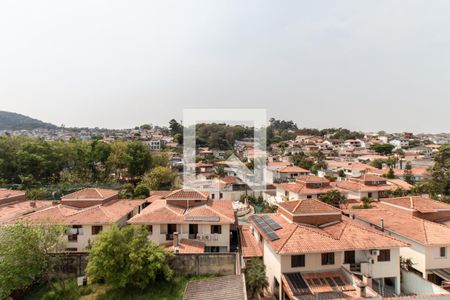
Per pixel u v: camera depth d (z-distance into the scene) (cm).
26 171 6906
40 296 2242
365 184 5991
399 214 3209
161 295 2181
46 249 2189
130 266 2162
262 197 6222
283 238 2386
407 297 1903
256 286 2277
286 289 2128
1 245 2042
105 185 6856
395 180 6694
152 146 13775
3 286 1998
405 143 16350
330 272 2291
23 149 7106
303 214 2703
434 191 6047
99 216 3108
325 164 9900
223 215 3097
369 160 11012
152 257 2238
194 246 2841
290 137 19400
